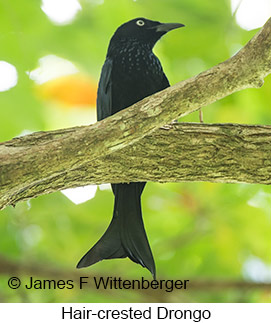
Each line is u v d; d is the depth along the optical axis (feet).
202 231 38.09
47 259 37.91
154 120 21.03
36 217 38.68
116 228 28.17
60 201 38.96
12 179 21.70
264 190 38.14
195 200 38.09
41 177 21.93
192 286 35.27
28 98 36.11
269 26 19.25
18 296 35.86
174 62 37.14
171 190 38.47
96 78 36.55
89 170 24.56
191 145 24.30
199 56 36.73
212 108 37.91
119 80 32.89
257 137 24.13
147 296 35.76
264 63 19.71
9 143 23.62
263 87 35.63
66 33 35.81
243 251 38.50
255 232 37.91
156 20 36.35
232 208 37.86
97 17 36.17
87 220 38.70
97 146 21.35
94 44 36.11
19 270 34.78
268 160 24.16
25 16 35.06
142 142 24.18
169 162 24.47
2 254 35.19
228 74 20.16
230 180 24.93
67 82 36.35
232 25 36.01
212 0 35.83
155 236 38.68
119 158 24.32
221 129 24.30
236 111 37.50
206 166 24.49
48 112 37.11
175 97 20.67
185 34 36.27
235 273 38.40
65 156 21.47
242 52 19.93
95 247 27.45
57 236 38.52
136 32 34.04
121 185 28.45
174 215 38.42
